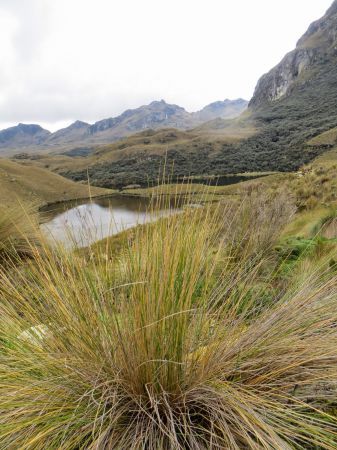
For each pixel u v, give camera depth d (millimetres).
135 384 1607
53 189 82688
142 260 1742
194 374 1646
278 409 1430
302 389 1671
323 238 4402
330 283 1973
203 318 1771
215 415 1464
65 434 1433
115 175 143625
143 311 1577
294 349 1719
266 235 3979
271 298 2301
